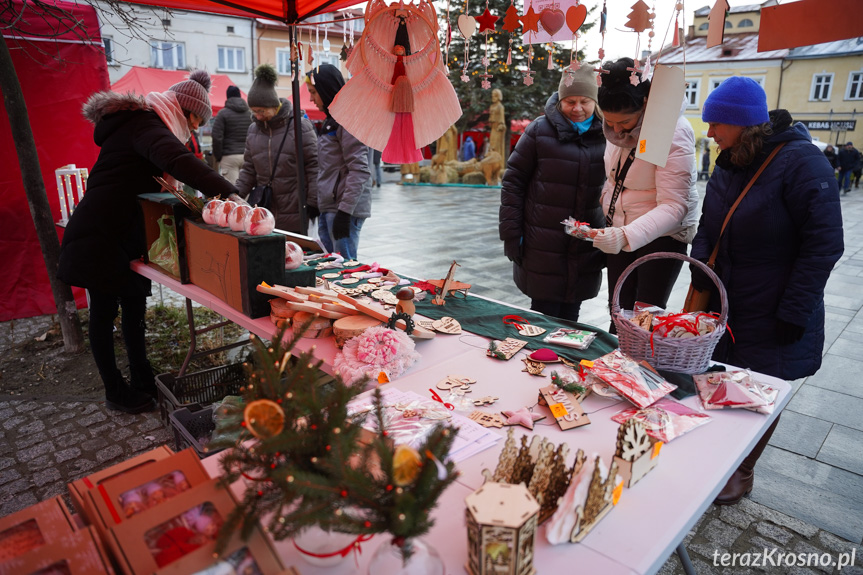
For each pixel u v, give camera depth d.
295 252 2.55
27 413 3.38
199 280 2.74
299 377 1.08
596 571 1.01
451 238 8.91
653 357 1.81
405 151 2.42
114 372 3.31
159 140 2.81
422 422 1.49
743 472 2.51
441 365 1.95
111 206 2.95
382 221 10.69
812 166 2.09
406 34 2.24
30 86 4.74
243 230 2.43
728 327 2.29
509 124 21.17
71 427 3.22
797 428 3.12
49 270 4.13
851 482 2.65
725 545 2.28
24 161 3.88
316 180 4.46
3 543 0.93
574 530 1.07
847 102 23.44
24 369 4.01
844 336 4.59
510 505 0.93
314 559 1.02
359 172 4.13
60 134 4.95
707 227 2.41
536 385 1.78
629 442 1.23
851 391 3.58
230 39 19.69
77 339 4.29
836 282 6.29
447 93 2.39
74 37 4.79
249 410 0.93
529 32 1.97
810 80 23.88
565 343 2.09
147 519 0.92
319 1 3.43
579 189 3.07
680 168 2.56
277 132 4.39
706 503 1.23
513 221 3.25
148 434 3.14
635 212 2.77
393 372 1.87
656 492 1.24
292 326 2.20
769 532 2.34
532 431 1.49
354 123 2.31
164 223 2.97
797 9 2.08
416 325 2.23
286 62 21.30
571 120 3.02
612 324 3.11
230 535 0.86
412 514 0.81
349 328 2.04
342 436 0.93
